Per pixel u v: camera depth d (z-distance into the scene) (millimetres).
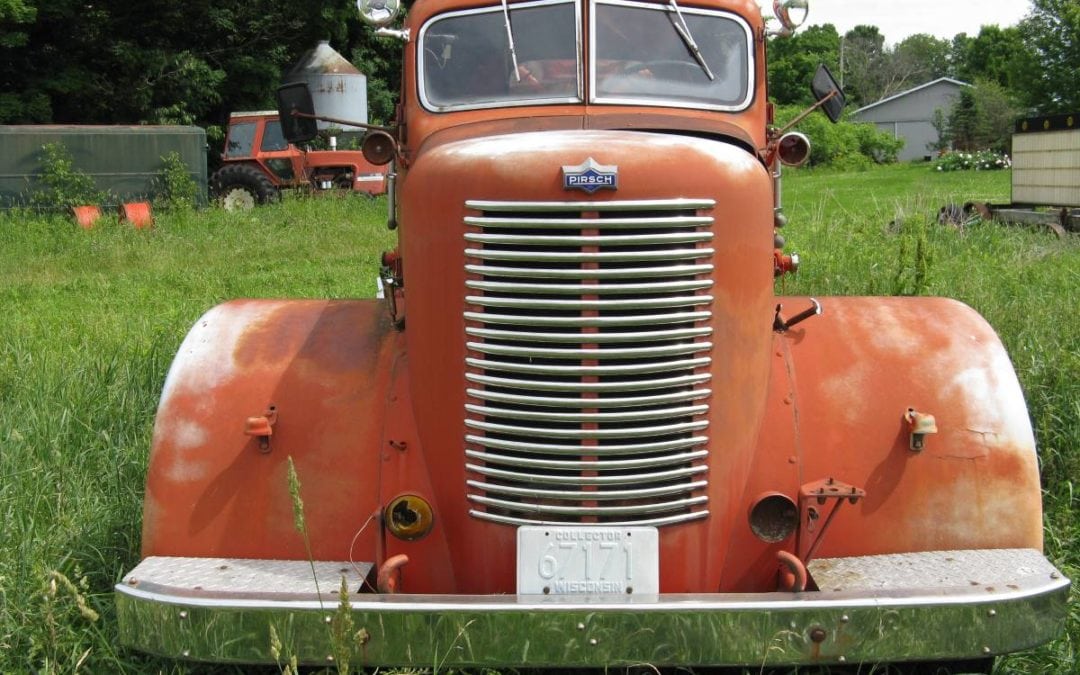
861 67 90562
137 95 26453
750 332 3621
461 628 3162
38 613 3904
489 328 3482
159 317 9875
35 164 20188
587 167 3328
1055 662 3752
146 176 21188
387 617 3172
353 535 3771
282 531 3787
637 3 4473
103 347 8086
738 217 3527
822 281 8758
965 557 3605
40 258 15055
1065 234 13609
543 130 3840
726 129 4125
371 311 4277
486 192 3428
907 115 75250
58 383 6715
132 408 6188
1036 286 8844
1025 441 3836
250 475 3836
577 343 3383
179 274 13570
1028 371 6066
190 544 3781
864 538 3732
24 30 25141
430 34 4547
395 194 4965
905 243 7926
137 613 3346
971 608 3201
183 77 27141
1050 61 36250
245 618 3238
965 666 3607
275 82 29031
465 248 3490
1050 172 16219
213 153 29516
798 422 3840
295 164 23953
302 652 3232
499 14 4484
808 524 3676
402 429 3830
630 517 3459
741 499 3693
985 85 61719
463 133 4129
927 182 33250
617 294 3371
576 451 3412
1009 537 3725
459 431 3588
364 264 14734
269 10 28859
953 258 10703
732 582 3676
